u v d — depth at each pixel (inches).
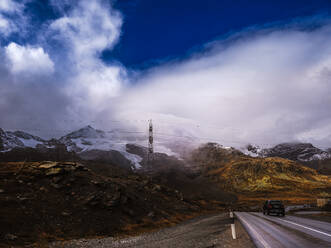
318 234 548.1
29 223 849.5
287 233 593.9
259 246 447.8
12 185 1144.2
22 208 944.9
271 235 578.2
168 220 1603.1
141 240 799.1
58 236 824.3
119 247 677.9
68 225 941.8
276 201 1371.8
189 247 514.9
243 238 559.2
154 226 1325.0
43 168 1422.2
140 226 1234.6
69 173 1467.8
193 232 864.9
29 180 1250.0
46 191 1189.7
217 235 663.1
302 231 610.9
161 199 2242.9
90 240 821.2
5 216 837.2
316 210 2079.2
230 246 473.7
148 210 1614.2
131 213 1354.6
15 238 718.5
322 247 404.5
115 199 1365.7
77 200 1216.2
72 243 757.9
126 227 1142.3
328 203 2016.5
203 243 548.7
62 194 1221.7
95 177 1627.7
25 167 1409.9
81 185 1389.0
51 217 956.0
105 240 836.0
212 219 1584.6
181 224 1533.0
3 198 978.1
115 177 2486.5
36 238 761.0
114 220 1170.6
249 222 980.6
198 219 1881.2
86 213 1109.1
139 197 1820.9
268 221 976.3
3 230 745.0
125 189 1770.4
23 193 1092.5
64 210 1062.4
